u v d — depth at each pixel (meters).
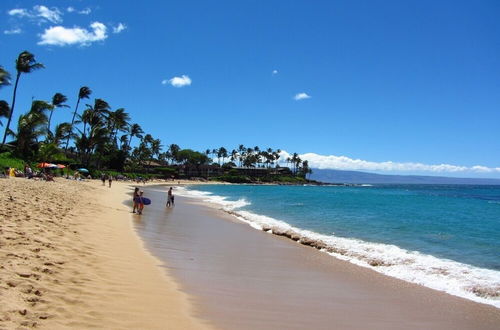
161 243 12.32
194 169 156.62
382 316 6.64
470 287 8.48
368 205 37.47
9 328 4.10
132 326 4.96
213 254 11.32
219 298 6.93
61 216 12.84
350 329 5.94
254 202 39.69
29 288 5.39
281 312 6.50
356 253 12.17
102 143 69.44
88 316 5.00
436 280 9.18
